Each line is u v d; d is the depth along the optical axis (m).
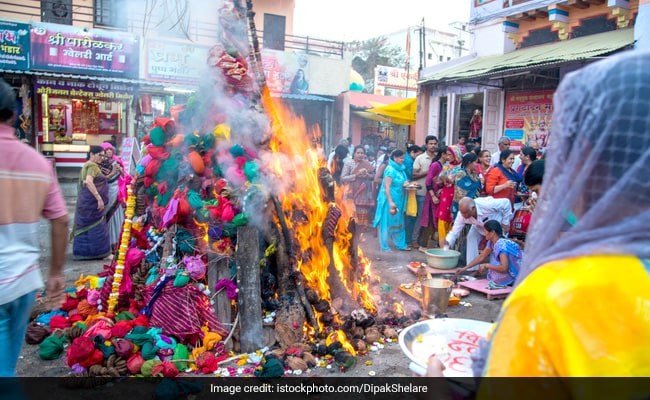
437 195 7.75
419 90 14.27
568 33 10.77
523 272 1.06
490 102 11.94
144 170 4.64
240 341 3.98
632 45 8.37
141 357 3.70
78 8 13.14
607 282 0.88
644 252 0.89
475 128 12.95
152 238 4.63
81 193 6.89
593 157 0.97
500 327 1.00
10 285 2.40
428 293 4.73
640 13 8.27
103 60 12.78
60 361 3.89
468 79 11.02
